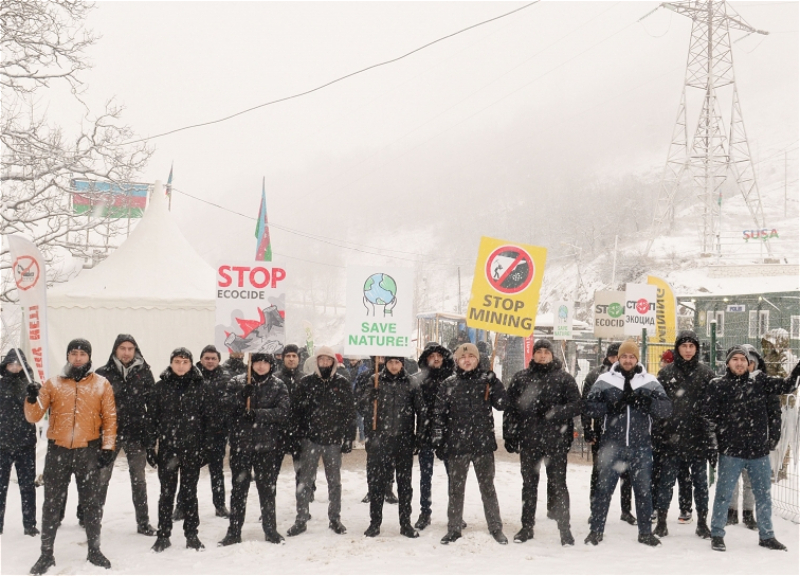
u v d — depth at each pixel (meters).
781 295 21.80
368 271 7.60
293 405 7.51
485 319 7.93
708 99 55.97
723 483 6.88
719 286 37.81
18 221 17.27
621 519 8.09
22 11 15.85
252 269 7.34
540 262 7.96
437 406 7.20
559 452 7.10
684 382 7.45
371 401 7.32
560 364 7.24
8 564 6.30
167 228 15.08
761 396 6.91
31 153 17.00
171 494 6.76
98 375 6.46
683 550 6.82
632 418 7.01
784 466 9.18
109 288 13.49
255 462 6.97
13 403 7.23
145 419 6.81
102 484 6.92
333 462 7.47
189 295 13.66
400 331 7.54
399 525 7.80
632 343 7.16
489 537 7.10
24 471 7.28
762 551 6.80
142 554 6.59
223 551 6.68
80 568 6.14
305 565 6.22
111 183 19.00
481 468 7.14
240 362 9.53
